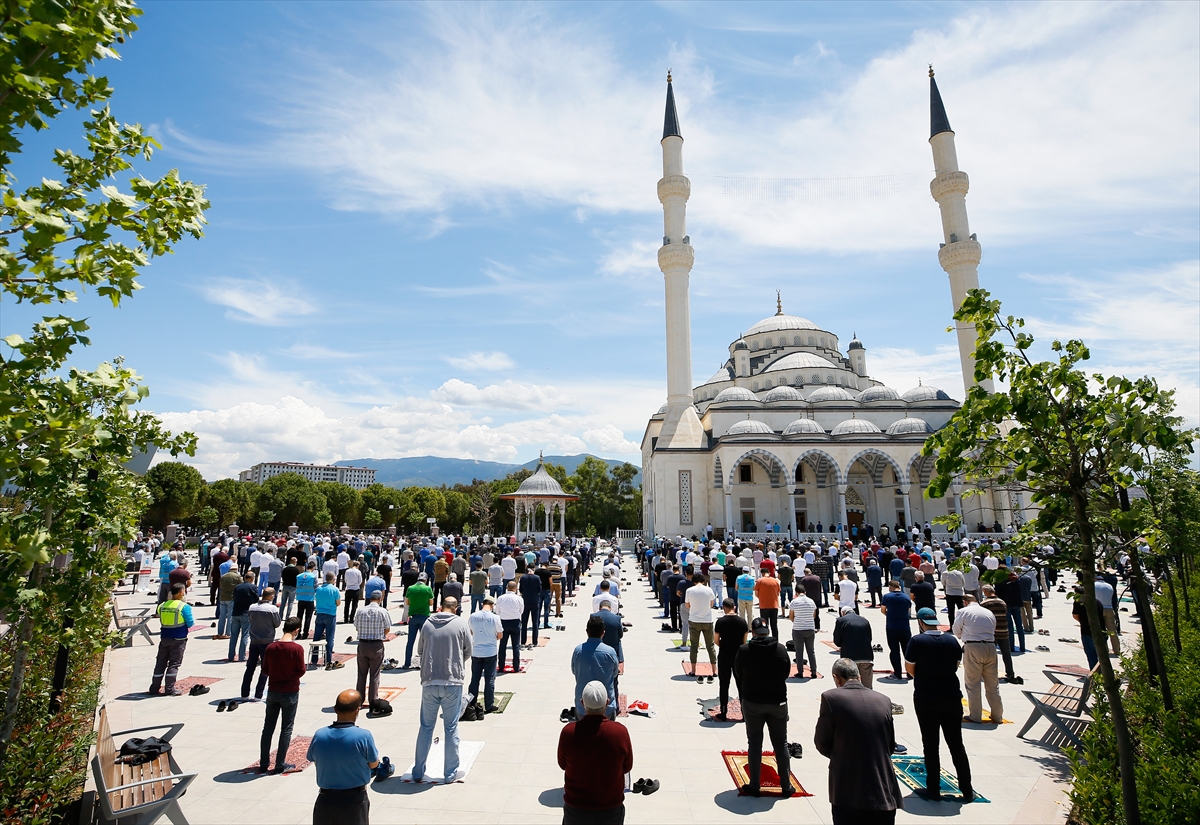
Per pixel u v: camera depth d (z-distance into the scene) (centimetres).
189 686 1201
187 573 1205
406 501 8769
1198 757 566
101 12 387
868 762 548
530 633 1778
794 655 1534
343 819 542
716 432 5581
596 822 514
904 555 2545
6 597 407
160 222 453
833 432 5200
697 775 802
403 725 995
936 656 747
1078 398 519
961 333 5428
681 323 5700
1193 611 1087
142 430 702
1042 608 2275
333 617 1380
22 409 416
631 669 1360
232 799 729
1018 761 847
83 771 709
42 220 337
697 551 3102
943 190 5572
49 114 362
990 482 578
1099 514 504
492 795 743
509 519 9012
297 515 7700
